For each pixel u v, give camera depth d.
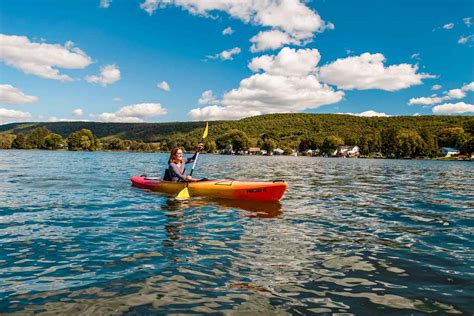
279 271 3.68
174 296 3.04
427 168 33.31
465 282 3.42
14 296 3.00
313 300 3.00
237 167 26.27
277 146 122.06
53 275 3.50
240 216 6.56
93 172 17.83
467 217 6.77
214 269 3.71
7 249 4.33
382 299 3.03
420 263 3.97
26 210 6.95
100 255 4.14
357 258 4.13
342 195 9.96
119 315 2.70
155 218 6.32
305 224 5.95
